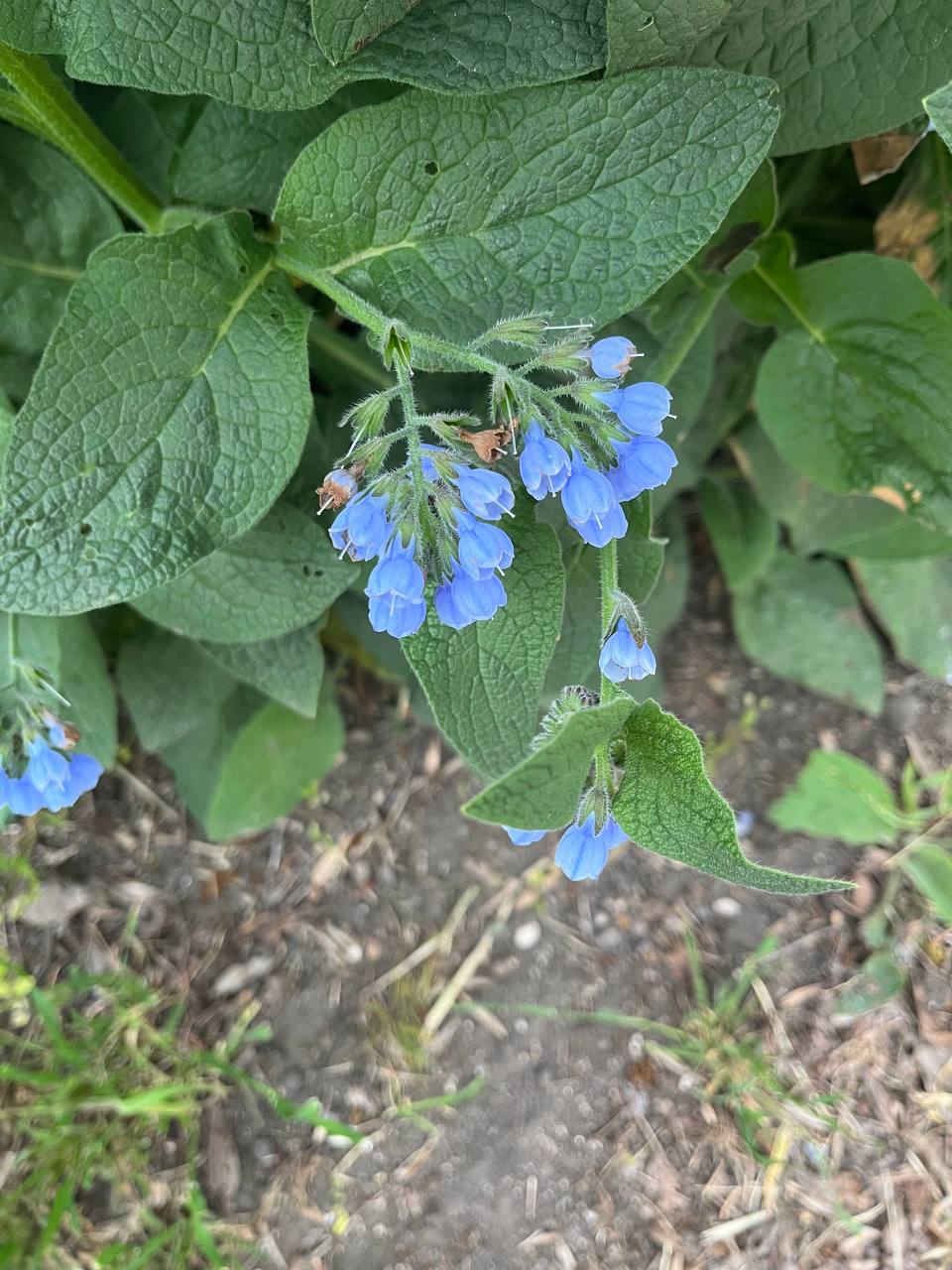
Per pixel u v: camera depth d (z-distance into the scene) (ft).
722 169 0.69
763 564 1.33
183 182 0.83
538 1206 1.23
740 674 1.43
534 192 0.71
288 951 1.30
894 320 0.91
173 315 0.71
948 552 1.18
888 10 0.74
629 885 1.35
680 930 1.34
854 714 1.42
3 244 0.85
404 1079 1.26
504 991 1.31
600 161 0.70
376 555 0.64
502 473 0.70
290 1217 1.20
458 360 0.72
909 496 0.98
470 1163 1.24
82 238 0.87
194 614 0.89
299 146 0.83
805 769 1.37
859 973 1.32
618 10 0.65
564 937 1.33
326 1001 1.29
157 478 0.69
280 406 0.73
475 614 0.63
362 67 0.69
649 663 0.65
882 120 0.80
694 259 0.88
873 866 1.36
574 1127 1.26
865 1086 1.29
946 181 0.96
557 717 0.66
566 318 0.74
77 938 1.27
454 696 0.72
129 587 0.68
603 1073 1.28
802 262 1.14
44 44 0.66
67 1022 1.23
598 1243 1.22
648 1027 1.30
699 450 1.22
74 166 0.87
